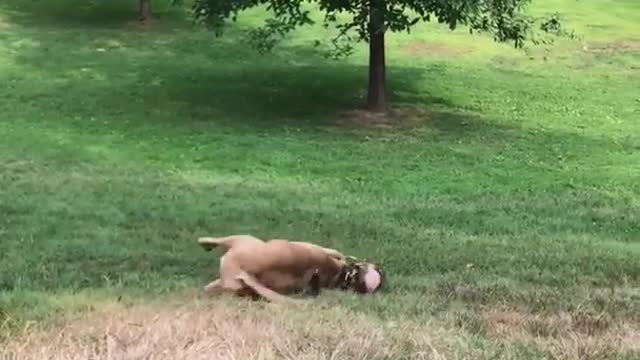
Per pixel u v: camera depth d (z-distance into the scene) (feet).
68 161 48.70
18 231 27.99
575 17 103.14
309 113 65.82
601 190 46.14
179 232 28.99
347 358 11.84
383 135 60.13
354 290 19.04
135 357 11.44
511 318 16.21
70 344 12.21
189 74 75.51
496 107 70.13
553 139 60.39
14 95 66.54
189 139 56.03
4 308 14.48
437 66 82.17
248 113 64.95
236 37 88.43
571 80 79.30
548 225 35.76
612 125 65.51
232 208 35.19
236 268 17.84
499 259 25.50
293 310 15.71
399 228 32.12
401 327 14.32
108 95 67.77
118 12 97.09
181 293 17.69
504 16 67.97
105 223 30.40
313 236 29.14
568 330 15.20
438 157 53.93
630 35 96.07
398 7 74.13
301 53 84.64
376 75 67.31
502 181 47.93
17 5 98.17
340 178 47.42
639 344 14.15
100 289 18.08
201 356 11.54
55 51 80.23
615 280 22.71
